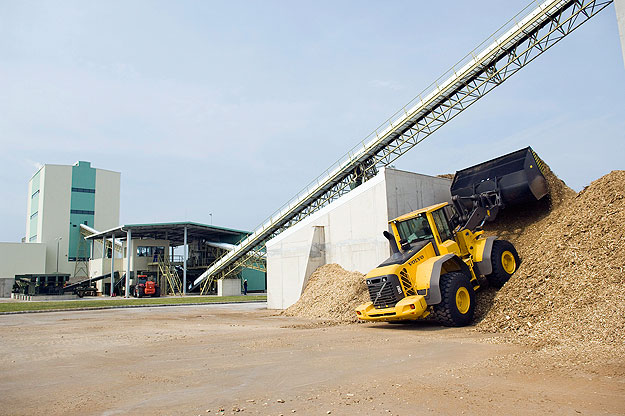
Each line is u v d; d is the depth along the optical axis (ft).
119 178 271.90
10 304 107.55
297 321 55.47
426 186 70.44
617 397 16.99
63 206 250.57
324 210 76.38
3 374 25.17
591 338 27.20
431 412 16.03
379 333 39.27
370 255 66.74
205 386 21.17
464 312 40.11
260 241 137.39
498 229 58.49
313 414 16.20
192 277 199.11
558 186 57.41
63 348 34.88
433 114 92.84
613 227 37.63
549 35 75.46
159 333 44.21
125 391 20.58
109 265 198.18
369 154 104.01
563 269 37.01
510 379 20.53
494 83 83.92
